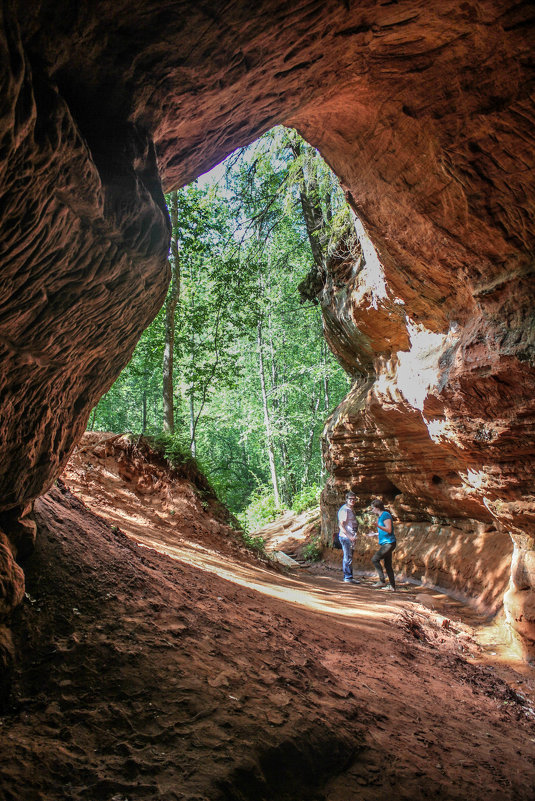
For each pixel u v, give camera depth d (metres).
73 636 2.81
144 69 2.19
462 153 4.21
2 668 2.44
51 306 2.21
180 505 9.16
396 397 9.44
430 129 4.19
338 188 9.36
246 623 4.16
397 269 6.49
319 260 13.36
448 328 6.93
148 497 9.07
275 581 7.73
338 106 4.36
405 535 12.85
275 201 11.97
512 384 5.18
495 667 6.16
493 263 5.01
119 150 2.18
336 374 27.27
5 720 2.21
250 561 8.98
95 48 1.94
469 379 5.64
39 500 4.09
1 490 2.69
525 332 4.86
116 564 3.79
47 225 1.87
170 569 4.80
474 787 2.91
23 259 1.87
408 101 4.06
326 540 15.67
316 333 26.48
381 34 3.31
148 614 3.33
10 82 1.46
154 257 2.59
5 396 2.32
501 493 6.39
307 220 13.36
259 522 21.88
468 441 6.41
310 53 3.09
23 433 2.61
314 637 4.86
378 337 9.61
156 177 2.54
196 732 2.46
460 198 4.61
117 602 3.29
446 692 4.64
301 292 14.61
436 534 11.80
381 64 3.71
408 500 12.54
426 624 7.36
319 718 2.97
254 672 3.24
